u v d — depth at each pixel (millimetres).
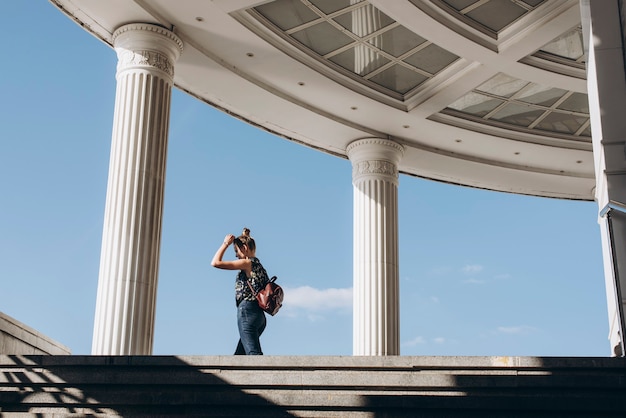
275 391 7141
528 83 17984
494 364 7301
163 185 13906
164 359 7336
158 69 14266
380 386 7137
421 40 16328
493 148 20484
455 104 18844
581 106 19109
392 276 18562
